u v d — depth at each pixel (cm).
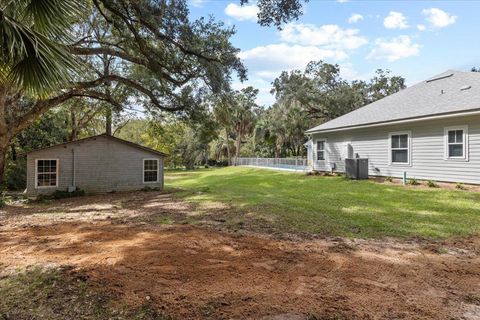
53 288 287
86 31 1253
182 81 1255
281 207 721
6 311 248
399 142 1241
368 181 1253
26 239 477
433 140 1098
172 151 3722
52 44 361
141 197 1112
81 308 252
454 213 650
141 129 3531
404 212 662
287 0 762
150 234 494
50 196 1166
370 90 3116
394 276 320
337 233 497
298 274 322
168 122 1814
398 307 254
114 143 1363
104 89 1448
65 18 395
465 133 991
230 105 1392
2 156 1076
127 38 1098
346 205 747
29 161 1198
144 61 1166
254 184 1429
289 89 2883
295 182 1377
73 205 945
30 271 328
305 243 440
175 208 774
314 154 1819
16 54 345
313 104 2980
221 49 1143
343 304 257
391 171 1275
